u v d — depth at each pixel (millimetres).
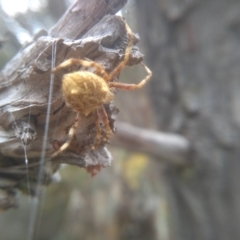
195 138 83
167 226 110
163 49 86
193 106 83
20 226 153
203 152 82
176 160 83
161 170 90
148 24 87
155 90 89
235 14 78
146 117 107
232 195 80
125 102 110
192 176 84
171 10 83
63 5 75
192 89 83
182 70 84
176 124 85
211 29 80
